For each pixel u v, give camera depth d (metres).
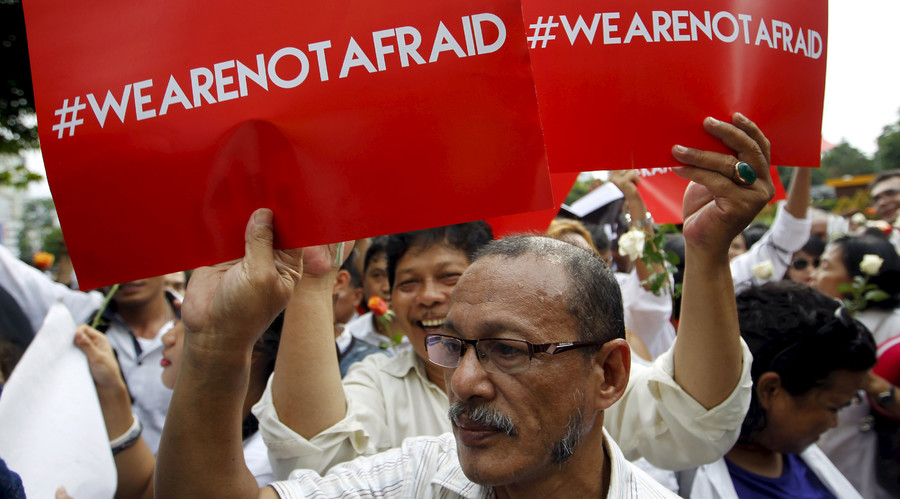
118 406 2.15
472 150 1.15
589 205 4.24
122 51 1.16
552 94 1.37
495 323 1.18
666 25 1.36
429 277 2.17
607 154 1.36
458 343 1.25
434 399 2.11
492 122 1.15
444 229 2.21
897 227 4.50
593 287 1.24
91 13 1.17
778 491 2.04
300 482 1.44
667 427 1.79
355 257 3.66
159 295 3.47
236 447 1.23
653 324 2.94
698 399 1.66
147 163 1.17
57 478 1.74
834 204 15.05
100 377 2.10
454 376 1.20
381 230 1.16
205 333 1.15
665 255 2.36
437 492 1.41
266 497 1.35
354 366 2.31
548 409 1.17
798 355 1.95
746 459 2.08
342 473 1.48
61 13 1.17
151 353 3.17
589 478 1.29
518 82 1.14
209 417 1.17
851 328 1.99
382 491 1.43
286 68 1.15
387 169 1.15
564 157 1.37
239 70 1.16
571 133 1.37
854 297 3.32
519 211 1.15
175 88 1.16
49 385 1.91
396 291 2.23
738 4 1.39
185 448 1.18
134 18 1.16
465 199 1.15
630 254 2.30
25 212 32.22
